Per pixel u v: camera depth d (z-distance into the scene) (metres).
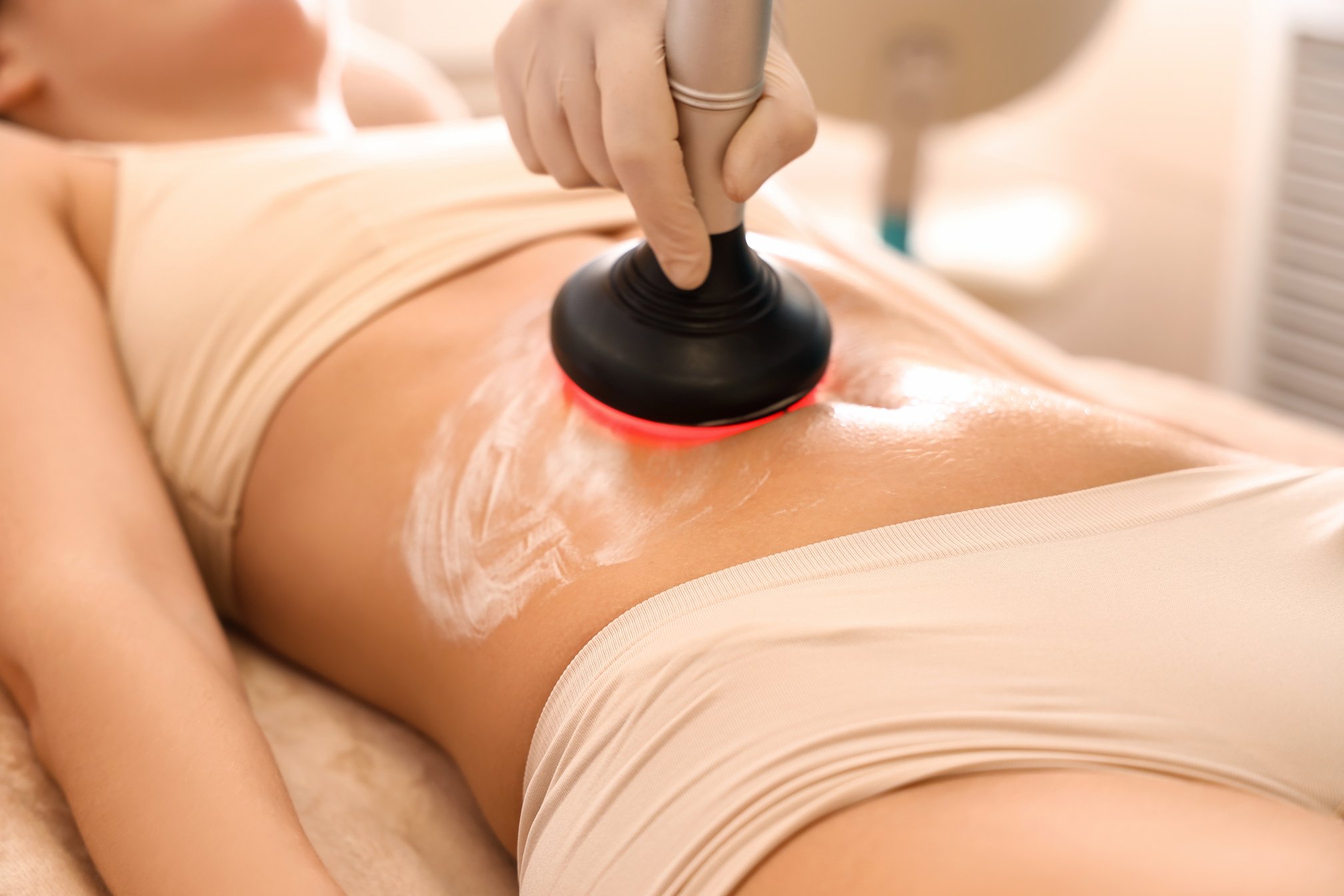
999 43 1.51
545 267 0.78
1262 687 0.49
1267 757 0.47
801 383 0.62
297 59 0.93
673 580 0.54
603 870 0.47
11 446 0.66
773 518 0.56
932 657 0.48
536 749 0.55
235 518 0.75
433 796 0.70
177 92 0.91
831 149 2.22
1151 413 1.05
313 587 0.71
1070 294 2.04
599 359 0.61
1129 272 2.24
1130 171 2.21
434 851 0.67
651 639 0.51
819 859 0.43
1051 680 0.48
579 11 0.57
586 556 0.57
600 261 0.67
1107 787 0.44
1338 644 0.51
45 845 0.57
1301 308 1.91
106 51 0.89
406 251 0.77
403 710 0.71
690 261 0.59
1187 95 2.09
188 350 0.77
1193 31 2.05
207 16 0.88
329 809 0.66
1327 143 1.81
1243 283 1.99
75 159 0.86
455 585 0.61
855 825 0.44
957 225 2.09
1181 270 2.16
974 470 0.59
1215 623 0.51
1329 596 0.53
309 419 0.72
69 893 0.55
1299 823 0.43
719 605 0.51
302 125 0.96
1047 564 0.53
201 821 0.52
